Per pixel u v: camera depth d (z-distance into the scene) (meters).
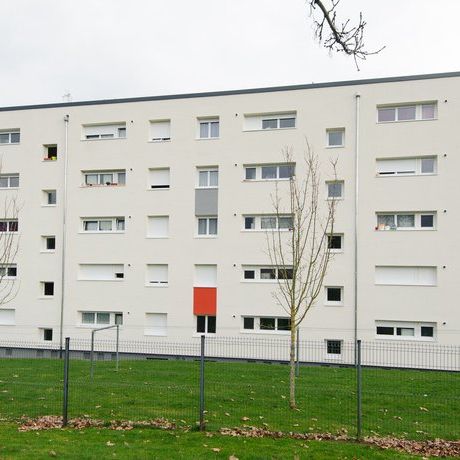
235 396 13.71
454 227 22.16
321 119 23.88
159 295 25.33
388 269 22.89
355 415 11.80
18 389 14.62
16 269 27.39
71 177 26.95
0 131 28.52
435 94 22.69
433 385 16.20
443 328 21.98
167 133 26.23
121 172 26.81
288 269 23.67
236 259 24.44
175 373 17.88
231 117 25.03
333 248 23.47
